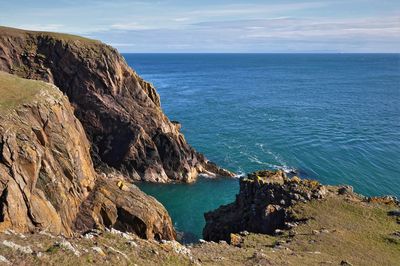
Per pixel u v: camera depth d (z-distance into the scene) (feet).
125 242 90.79
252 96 638.12
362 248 128.36
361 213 160.97
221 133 385.91
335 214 159.02
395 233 141.18
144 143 282.77
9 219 124.67
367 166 286.87
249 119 450.71
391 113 484.74
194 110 504.02
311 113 488.02
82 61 284.20
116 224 171.12
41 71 281.74
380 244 132.77
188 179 279.08
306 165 294.05
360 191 246.88
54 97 177.37
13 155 137.08
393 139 355.15
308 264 108.78
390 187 250.78
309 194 172.76
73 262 72.33
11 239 76.95
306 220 154.92
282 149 332.39
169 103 556.92
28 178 139.74
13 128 145.07
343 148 329.93
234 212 187.93
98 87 285.84
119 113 285.43
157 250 91.71
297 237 138.21
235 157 315.58
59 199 153.48
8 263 65.87
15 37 286.87
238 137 370.73
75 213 162.61
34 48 287.69
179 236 202.49
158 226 179.73
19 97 162.20
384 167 284.00
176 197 252.62
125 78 294.87
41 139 156.87
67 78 285.02
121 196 180.65
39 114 161.89
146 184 273.54
